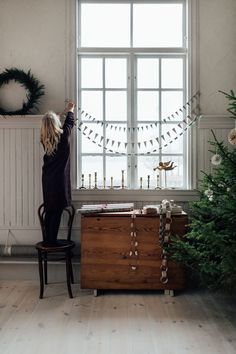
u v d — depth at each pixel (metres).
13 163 3.97
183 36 4.05
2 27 3.96
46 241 3.55
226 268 2.80
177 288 3.46
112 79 4.10
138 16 4.07
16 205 3.98
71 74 3.96
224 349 2.53
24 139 3.95
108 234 3.47
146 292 3.58
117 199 3.96
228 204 2.95
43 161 3.84
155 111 4.10
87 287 3.48
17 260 3.89
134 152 4.10
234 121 3.90
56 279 3.91
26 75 3.91
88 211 3.47
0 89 3.98
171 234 3.45
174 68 4.10
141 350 2.52
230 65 3.96
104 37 4.08
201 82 3.97
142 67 4.10
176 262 3.31
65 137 3.54
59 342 2.63
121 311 3.14
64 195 3.53
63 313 3.10
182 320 2.97
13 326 2.87
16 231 3.99
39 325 2.88
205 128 3.93
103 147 4.11
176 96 4.10
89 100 4.11
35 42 3.96
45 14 3.96
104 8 4.08
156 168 3.88
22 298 3.43
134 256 3.46
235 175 3.04
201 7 3.95
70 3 3.94
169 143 4.09
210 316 3.04
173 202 3.72
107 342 2.63
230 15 3.95
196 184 3.95
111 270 3.48
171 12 4.07
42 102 3.98
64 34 3.96
